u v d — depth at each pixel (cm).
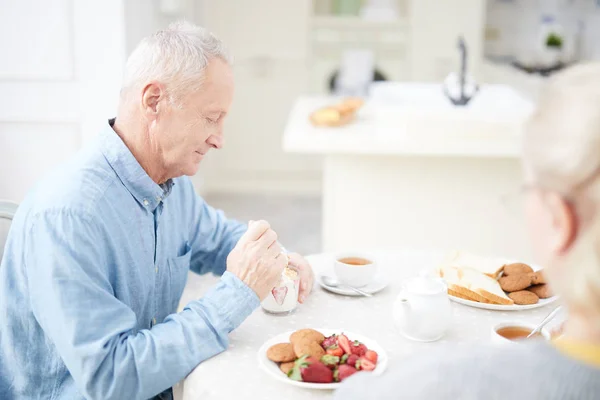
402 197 271
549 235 60
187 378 109
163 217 133
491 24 514
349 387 68
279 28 470
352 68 438
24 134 242
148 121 120
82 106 239
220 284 116
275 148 492
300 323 123
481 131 258
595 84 59
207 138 123
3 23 233
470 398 60
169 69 116
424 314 114
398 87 313
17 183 246
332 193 274
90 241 113
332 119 275
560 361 58
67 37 233
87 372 107
